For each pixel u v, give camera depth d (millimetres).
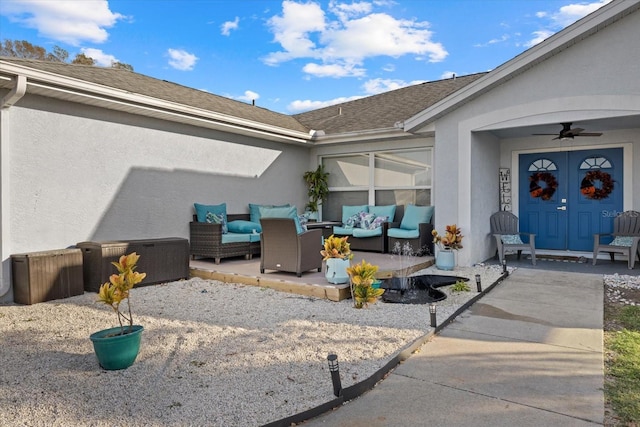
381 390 2682
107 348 2873
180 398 2521
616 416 2316
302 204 9883
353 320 4109
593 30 5703
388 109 10039
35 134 5352
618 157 7500
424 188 8469
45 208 5453
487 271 6535
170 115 6625
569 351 3303
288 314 4348
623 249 6727
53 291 5035
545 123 6238
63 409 2398
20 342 3557
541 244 8289
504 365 3047
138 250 5680
